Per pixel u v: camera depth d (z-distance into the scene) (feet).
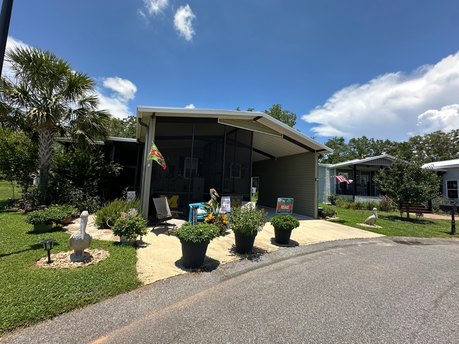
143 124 23.56
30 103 25.80
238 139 28.14
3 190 47.14
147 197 21.45
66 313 7.67
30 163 28.76
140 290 9.56
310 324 7.64
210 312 8.20
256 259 13.98
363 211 45.29
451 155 95.96
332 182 59.26
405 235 23.47
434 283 11.50
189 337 6.78
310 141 30.53
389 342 6.87
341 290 10.30
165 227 20.31
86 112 27.66
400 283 11.32
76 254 11.90
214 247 15.89
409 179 34.58
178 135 24.57
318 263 13.88
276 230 17.69
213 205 20.81
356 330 7.40
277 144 34.73
